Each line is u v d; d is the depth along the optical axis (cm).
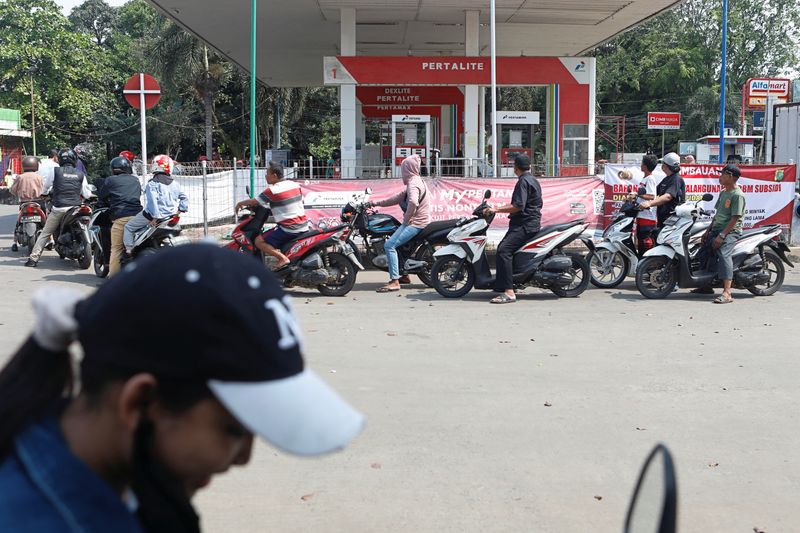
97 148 5366
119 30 6700
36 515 100
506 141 2450
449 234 1025
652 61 5347
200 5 1986
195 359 98
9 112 4484
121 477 110
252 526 383
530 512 399
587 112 2078
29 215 1302
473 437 507
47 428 107
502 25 2288
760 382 636
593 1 1936
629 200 1133
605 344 766
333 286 1041
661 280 1028
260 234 1045
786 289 1119
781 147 1822
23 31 5266
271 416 99
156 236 1050
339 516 395
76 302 107
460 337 793
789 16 5400
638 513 121
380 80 1977
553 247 1005
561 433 516
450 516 395
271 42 2558
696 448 491
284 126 4784
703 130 5241
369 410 559
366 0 1936
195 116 4606
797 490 430
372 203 1148
